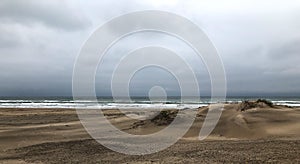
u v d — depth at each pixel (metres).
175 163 7.92
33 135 14.47
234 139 11.73
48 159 9.34
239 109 15.45
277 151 8.66
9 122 21.28
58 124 19.17
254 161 7.73
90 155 9.70
